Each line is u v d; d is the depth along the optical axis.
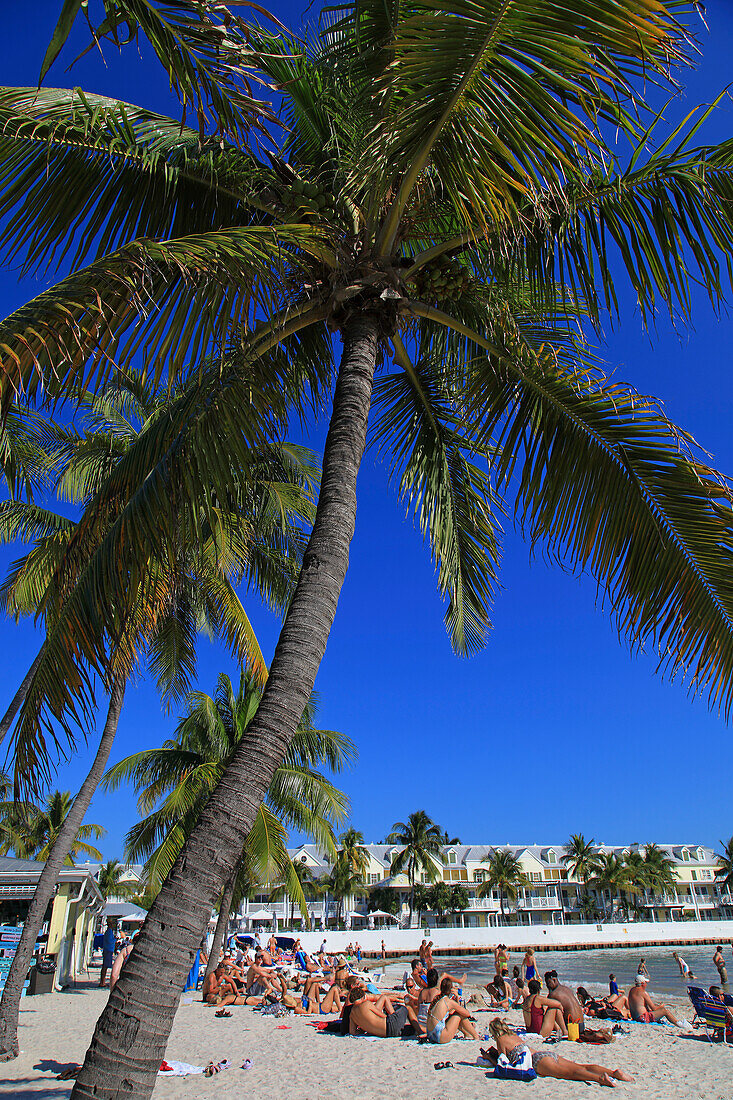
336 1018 13.21
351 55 4.50
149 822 17.97
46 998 15.87
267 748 3.26
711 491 4.71
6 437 9.78
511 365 5.40
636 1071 8.48
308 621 3.70
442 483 6.79
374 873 81.12
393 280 4.70
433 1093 7.39
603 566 5.19
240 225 5.03
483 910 73.75
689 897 87.12
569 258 4.82
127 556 3.75
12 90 3.76
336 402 4.54
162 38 2.96
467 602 6.94
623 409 4.98
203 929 2.84
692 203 4.38
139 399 11.80
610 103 3.20
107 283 2.81
